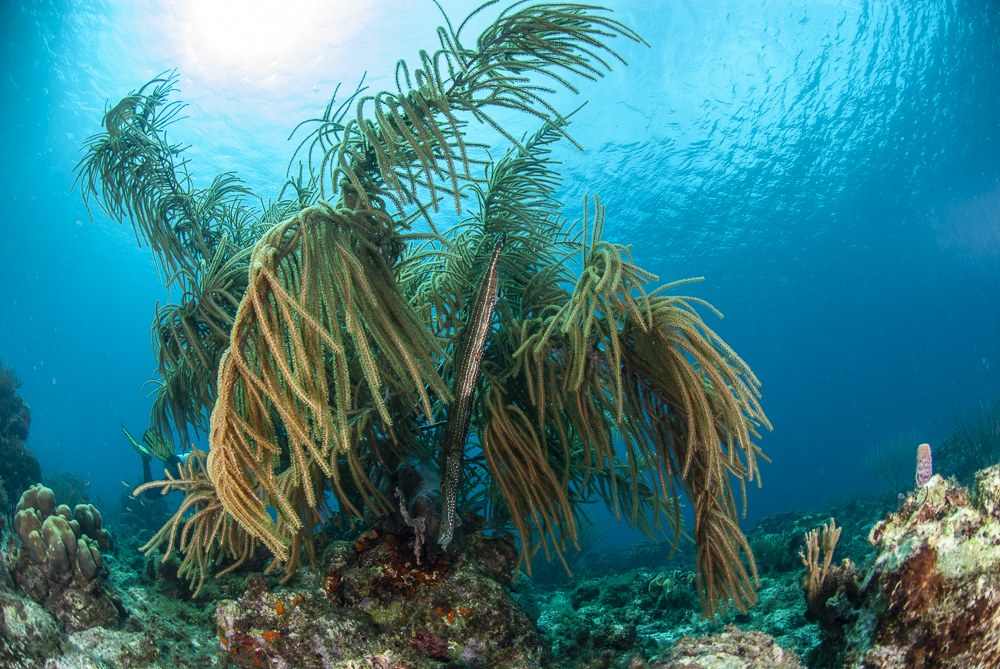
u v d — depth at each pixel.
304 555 3.28
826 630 2.37
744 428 2.36
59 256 33.41
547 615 4.32
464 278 3.28
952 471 9.84
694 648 2.32
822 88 21.98
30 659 2.10
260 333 1.86
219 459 1.79
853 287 40.84
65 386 60.62
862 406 66.12
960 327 49.59
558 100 19.48
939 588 1.87
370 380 1.93
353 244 2.24
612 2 17.08
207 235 3.87
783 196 28.92
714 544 2.71
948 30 20.27
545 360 2.90
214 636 2.88
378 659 2.43
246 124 19.19
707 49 18.94
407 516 2.82
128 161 3.46
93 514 3.81
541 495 3.00
